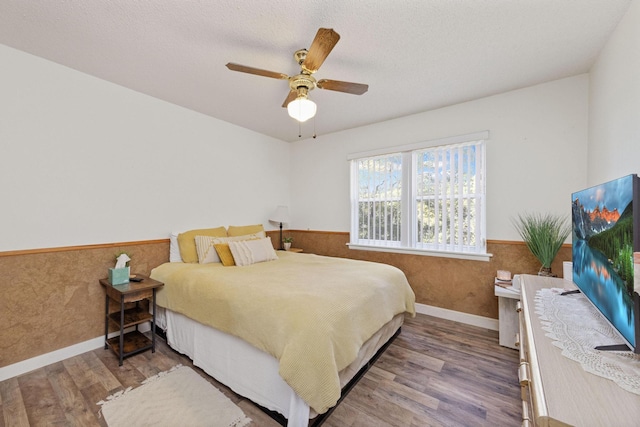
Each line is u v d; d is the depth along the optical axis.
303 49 1.95
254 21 1.67
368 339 1.88
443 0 1.50
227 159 3.56
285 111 3.18
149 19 1.66
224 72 2.30
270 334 1.52
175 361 2.16
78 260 2.28
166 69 2.25
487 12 1.58
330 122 3.55
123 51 2.00
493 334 2.64
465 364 2.11
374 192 3.61
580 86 2.34
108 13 1.60
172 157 2.96
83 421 1.53
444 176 3.04
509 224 2.68
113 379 1.91
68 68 2.22
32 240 2.05
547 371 0.84
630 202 0.90
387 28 1.73
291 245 4.50
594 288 1.26
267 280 2.07
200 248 2.85
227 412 1.61
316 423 1.49
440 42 1.88
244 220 3.80
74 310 2.25
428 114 3.13
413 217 3.28
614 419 0.64
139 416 1.57
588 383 0.78
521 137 2.61
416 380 1.91
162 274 2.50
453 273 2.98
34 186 2.06
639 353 0.85
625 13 1.56
